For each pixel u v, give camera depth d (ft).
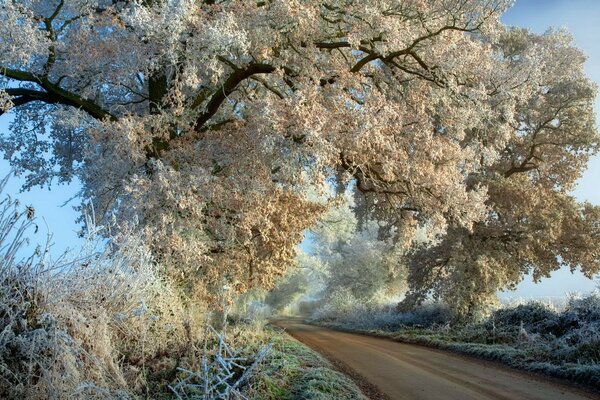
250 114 55.88
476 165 74.59
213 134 56.44
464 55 64.03
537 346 50.78
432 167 65.21
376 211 92.53
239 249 60.95
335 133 52.75
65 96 60.95
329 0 64.08
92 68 54.34
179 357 25.54
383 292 143.43
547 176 100.89
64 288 20.66
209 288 57.52
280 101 52.26
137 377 22.90
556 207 94.68
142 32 48.26
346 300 139.13
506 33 99.35
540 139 97.96
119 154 50.31
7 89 61.46
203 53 49.44
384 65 72.08
